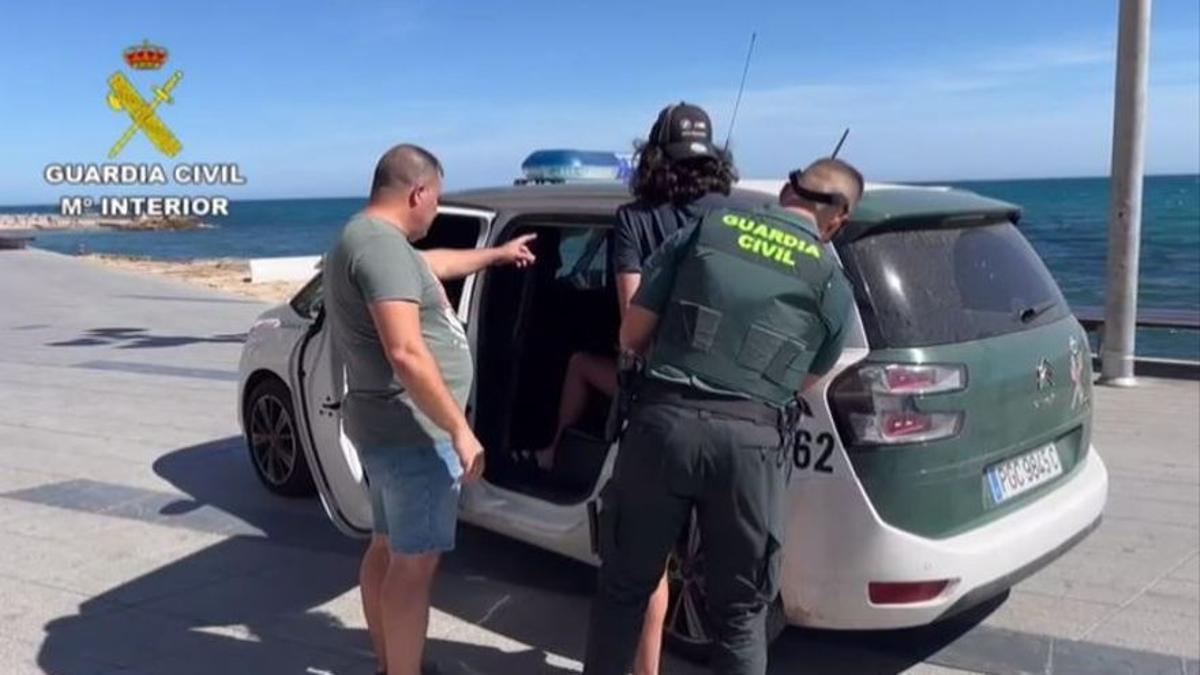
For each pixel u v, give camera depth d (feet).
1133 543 19.40
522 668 14.43
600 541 11.89
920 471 12.39
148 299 67.05
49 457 25.40
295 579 17.52
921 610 12.46
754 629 11.56
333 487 16.79
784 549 12.64
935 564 12.35
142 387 34.55
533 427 16.84
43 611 16.17
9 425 28.84
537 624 15.81
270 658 14.62
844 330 11.39
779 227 11.25
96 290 73.61
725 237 11.24
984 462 13.05
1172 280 105.40
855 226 12.85
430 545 12.37
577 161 17.78
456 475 12.43
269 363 21.29
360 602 16.58
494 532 18.21
